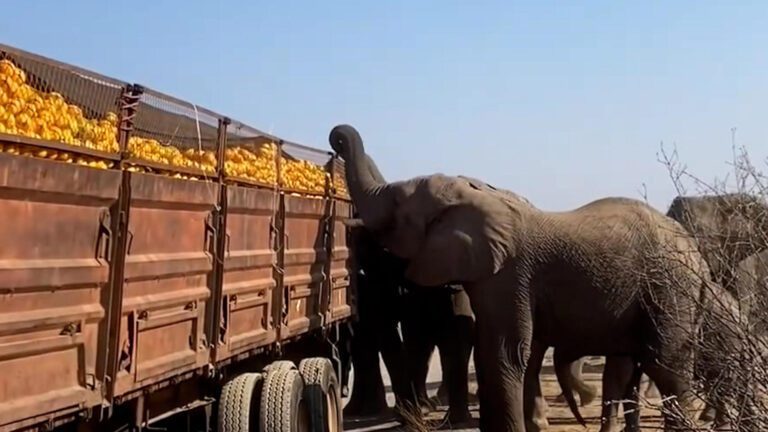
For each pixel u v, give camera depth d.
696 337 8.00
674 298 10.10
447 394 15.46
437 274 11.80
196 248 6.43
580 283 11.50
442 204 11.96
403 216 12.27
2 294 4.18
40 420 4.45
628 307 11.44
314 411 9.03
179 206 6.07
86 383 4.86
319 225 10.05
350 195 13.33
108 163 5.39
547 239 11.59
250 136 8.55
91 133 5.33
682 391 10.77
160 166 5.99
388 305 14.49
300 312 9.28
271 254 8.14
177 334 6.13
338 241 11.12
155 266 5.65
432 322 14.30
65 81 5.29
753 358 7.05
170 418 7.10
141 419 5.75
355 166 13.43
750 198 7.70
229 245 7.06
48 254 4.53
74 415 4.79
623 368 12.57
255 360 8.30
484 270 11.50
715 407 7.41
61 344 4.61
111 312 5.07
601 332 11.58
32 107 4.86
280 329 8.38
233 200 7.04
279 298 8.36
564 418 14.62
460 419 13.90
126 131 5.74
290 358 9.67
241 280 7.37
